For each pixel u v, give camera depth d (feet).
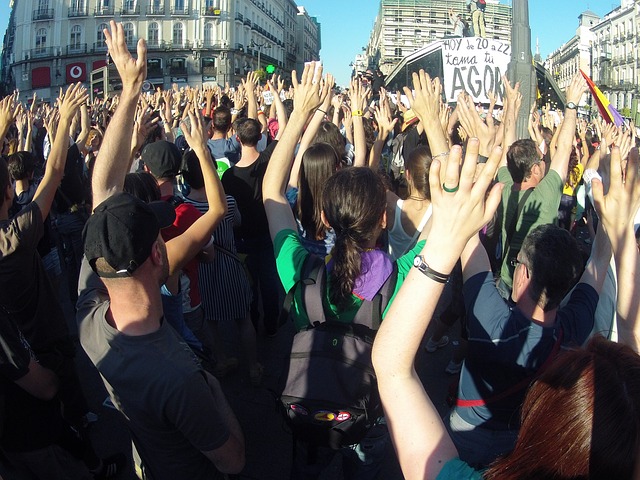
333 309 6.70
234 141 19.13
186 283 11.75
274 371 14.14
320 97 8.14
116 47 7.04
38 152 28.68
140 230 5.52
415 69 38.81
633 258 5.24
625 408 3.15
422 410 4.05
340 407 6.33
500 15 135.33
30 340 9.26
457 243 3.94
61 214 16.60
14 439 7.68
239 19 217.77
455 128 22.70
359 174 6.60
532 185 11.59
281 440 11.46
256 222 14.88
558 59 309.42
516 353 6.60
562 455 3.25
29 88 209.97
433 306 4.05
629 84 228.43
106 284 5.62
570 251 6.39
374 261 6.52
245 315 12.99
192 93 33.73
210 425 5.73
